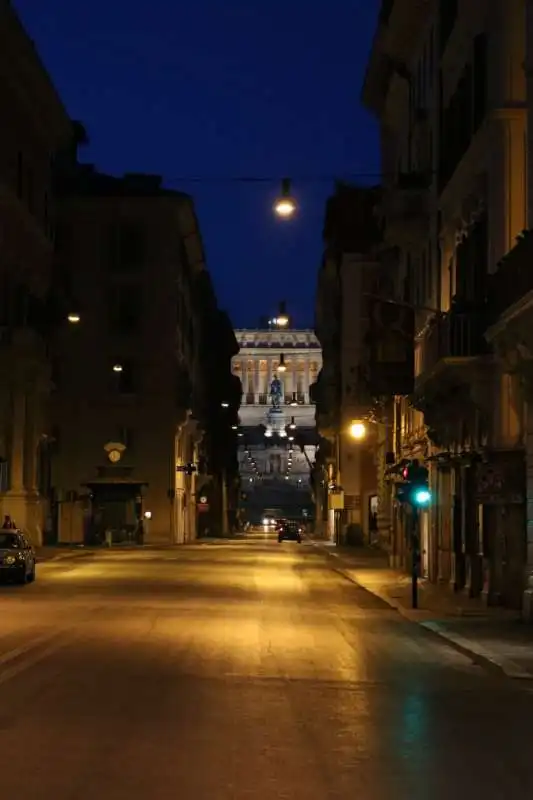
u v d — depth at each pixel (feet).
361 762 61.57
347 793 54.08
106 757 61.67
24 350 324.19
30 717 74.13
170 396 485.15
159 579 249.96
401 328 257.34
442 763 61.93
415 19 243.81
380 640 131.13
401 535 289.12
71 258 485.15
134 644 119.75
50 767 59.00
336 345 490.90
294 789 54.70
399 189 230.89
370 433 378.94
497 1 164.96
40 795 52.65
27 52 312.29
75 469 481.46
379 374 257.96
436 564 228.22
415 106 257.14
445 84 211.20
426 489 174.70
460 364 167.02
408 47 259.80
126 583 234.38
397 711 79.66
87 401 483.92
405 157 275.18
